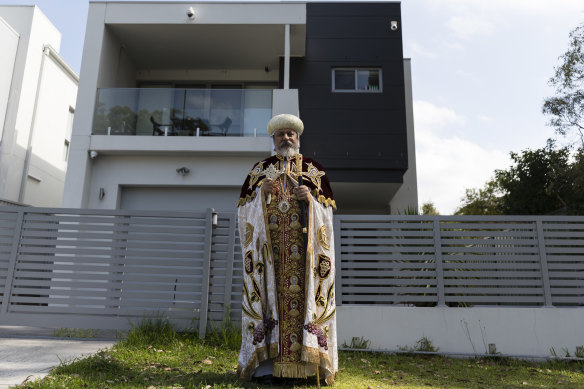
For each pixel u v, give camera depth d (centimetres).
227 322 452
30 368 301
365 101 1027
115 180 878
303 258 304
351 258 479
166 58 1106
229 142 866
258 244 308
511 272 472
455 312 461
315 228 312
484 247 479
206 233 477
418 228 486
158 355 366
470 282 470
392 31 1070
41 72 1135
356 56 1056
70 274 467
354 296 471
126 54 1078
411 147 1216
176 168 884
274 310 291
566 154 1275
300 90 1039
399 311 463
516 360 439
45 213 484
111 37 975
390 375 357
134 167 884
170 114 891
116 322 462
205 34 991
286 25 941
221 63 1132
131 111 891
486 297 465
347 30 1071
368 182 988
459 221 486
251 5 952
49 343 407
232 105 897
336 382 310
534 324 456
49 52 1179
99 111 890
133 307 468
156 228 482
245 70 1171
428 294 476
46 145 1179
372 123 1014
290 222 307
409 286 475
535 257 475
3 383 257
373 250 480
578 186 1233
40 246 479
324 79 1044
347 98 1030
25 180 1071
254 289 302
